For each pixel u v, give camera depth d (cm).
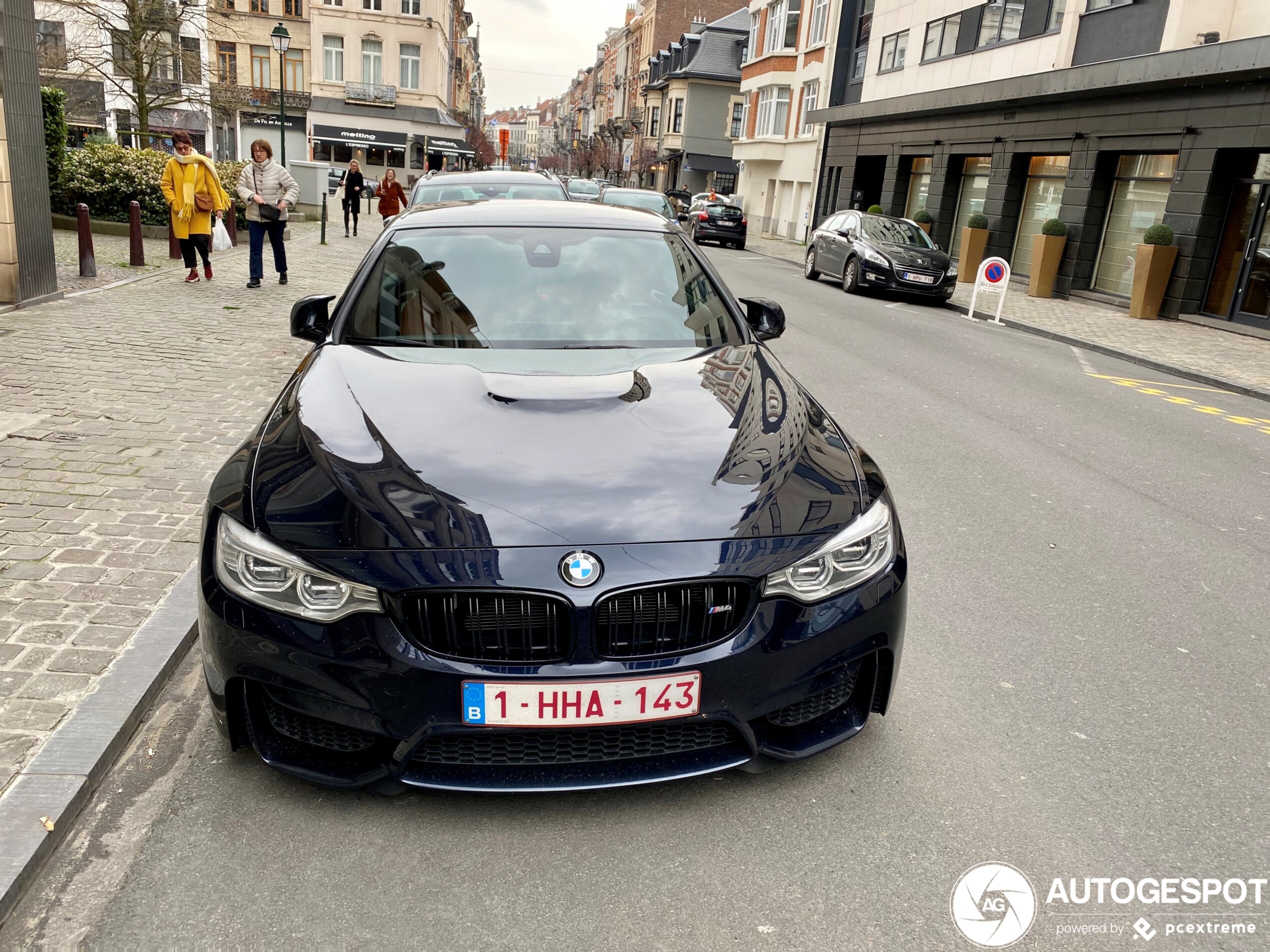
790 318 1295
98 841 231
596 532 226
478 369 303
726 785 263
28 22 865
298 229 2195
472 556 221
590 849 235
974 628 373
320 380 300
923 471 592
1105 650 359
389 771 230
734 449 260
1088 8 1831
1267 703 324
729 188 5903
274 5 5297
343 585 222
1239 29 1524
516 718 223
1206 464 657
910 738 291
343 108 5347
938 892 226
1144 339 1321
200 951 200
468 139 7994
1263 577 444
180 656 312
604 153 8450
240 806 246
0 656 296
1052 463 630
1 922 204
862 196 2991
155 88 3023
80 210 1075
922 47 2544
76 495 435
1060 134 1902
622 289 361
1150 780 275
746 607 231
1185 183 1538
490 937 206
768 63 3888
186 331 838
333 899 215
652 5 7650
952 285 1669
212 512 248
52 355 706
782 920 215
